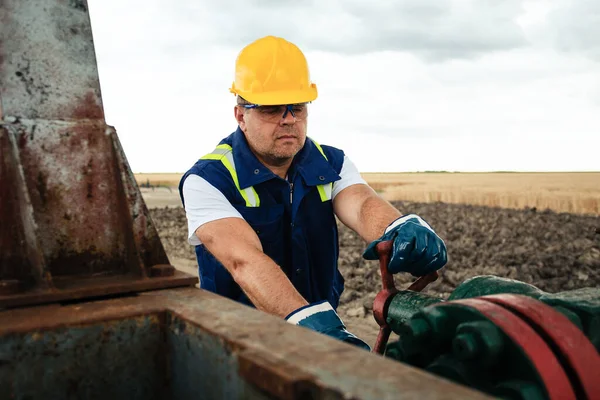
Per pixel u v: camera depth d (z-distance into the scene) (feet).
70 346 4.59
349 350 3.59
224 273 8.96
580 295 4.71
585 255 35.17
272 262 7.22
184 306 4.97
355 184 9.50
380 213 8.70
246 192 8.61
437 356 4.54
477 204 109.60
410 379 3.09
